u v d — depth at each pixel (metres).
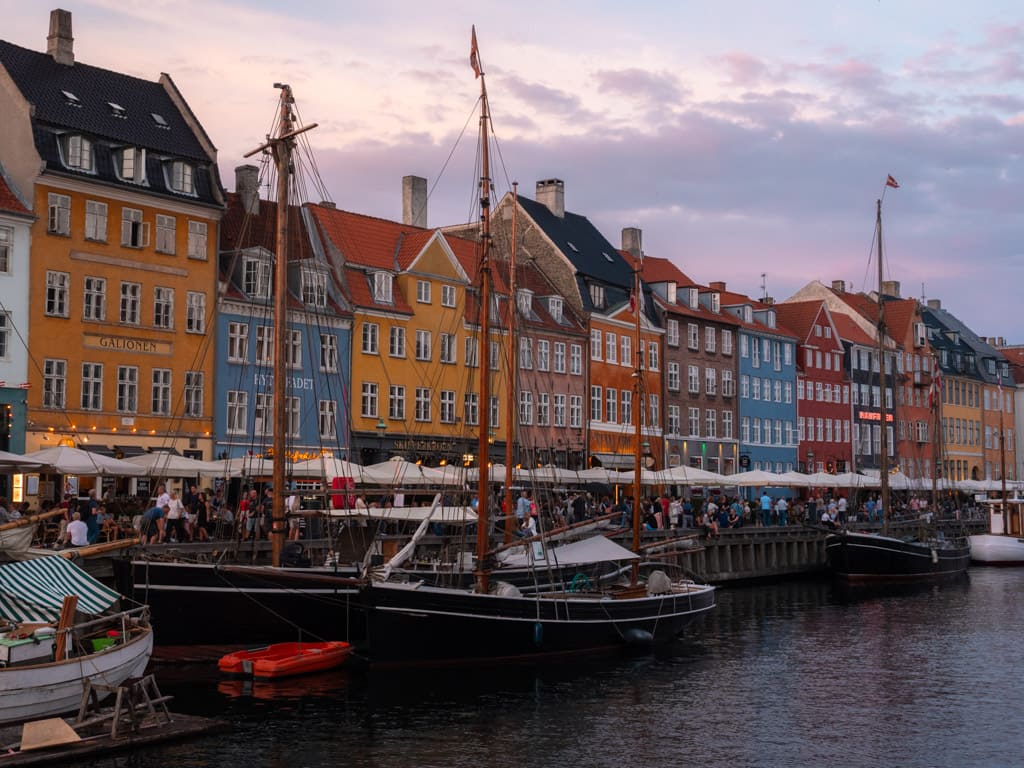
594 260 73.06
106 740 19.64
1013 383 123.56
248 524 35.22
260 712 23.38
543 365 64.94
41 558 22.94
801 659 31.67
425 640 27.22
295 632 28.31
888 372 100.31
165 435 43.75
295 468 37.12
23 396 41.47
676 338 76.81
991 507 68.19
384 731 22.39
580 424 67.56
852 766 21.02
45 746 19.00
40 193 42.56
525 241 70.44
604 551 31.91
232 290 49.22
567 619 29.61
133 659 22.19
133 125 46.66
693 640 34.91
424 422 56.75
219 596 27.16
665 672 29.33
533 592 32.69
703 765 20.91
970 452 112.81
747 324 84.19
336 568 28.44
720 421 80.50
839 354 94.75
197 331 47.44
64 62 46.25
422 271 57.09
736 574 52.97
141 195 45.50
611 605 30.75
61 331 42.94
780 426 87.06
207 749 20.61
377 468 38.94
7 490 39.88
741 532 53.03
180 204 46.91
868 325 101.56
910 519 69.69
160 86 50.19
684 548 48.31
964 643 34.75
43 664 20.05
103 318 44.28
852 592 50.12
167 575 26.62
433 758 20.81
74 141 43.59
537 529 40.91
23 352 41.72
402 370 55.81
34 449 41.75
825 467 91.50
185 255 47.19
